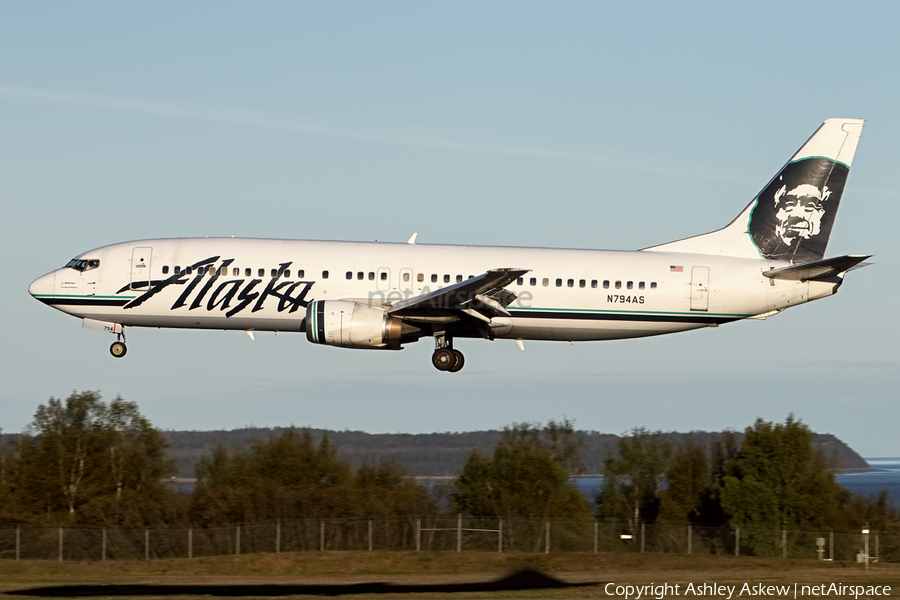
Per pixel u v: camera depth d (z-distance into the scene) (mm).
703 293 132625
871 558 136875
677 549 144500
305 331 130625
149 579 110125
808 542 144000
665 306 132250
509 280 121000
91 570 122750
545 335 134625
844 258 125062
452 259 131375
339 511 163250
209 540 142750
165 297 130500
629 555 135625
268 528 147250
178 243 133375
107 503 170500
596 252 134750
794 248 137375
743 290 133250
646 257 134500
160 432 193375
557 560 130125
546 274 131750
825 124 138375
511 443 194125
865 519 175125
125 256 131875
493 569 123625
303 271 130125
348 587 99812
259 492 170250
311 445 190500
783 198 137875
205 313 130875
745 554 143125
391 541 143250
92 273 131500
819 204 137875
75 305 131375
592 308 131500
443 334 132625
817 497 174875
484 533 143625
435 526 146875
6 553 136250
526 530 146750
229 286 130000
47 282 132125
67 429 189250
